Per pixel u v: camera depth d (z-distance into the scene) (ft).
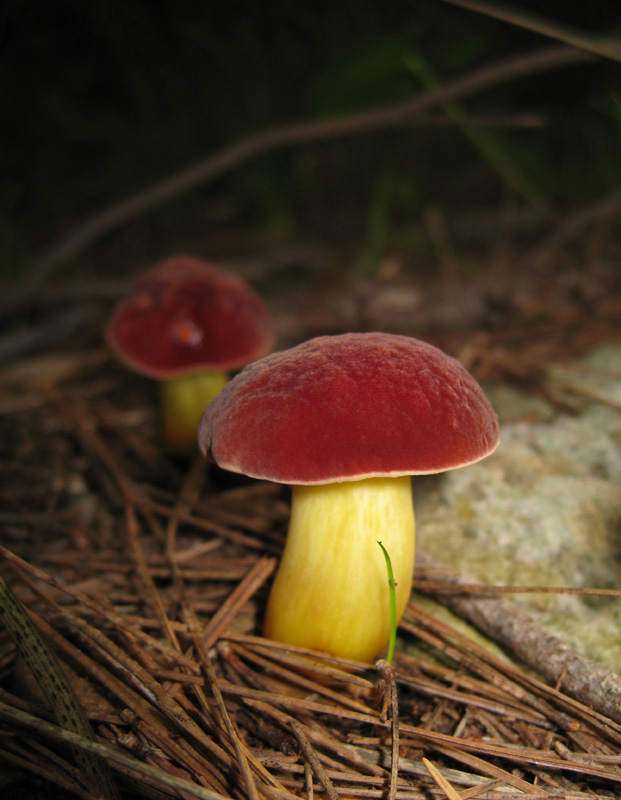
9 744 0.41
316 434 0.40
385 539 0.45
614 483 0.60
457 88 0.91
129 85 1.54
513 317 0.94
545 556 0.55
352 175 1.65
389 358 0.43
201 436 0.45
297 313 1.11
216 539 0.60
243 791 0.40
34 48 1.34
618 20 0.99
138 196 1.07
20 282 1.15
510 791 0.40
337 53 1.49
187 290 0.72
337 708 0.44
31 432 0.77
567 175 1.36
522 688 0.47
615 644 0.48
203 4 1.44
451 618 0.52
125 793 0.41
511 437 0.67
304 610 0.46
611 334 0.85
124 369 0.94
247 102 1.55
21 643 0.39
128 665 0.45
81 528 0.63
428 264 1.30
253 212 1.61
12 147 1.51
